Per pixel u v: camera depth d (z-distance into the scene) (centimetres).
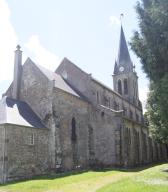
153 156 5903
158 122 3725
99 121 4244
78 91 4341
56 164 3209
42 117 3412
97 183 2252
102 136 4169
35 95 3547
